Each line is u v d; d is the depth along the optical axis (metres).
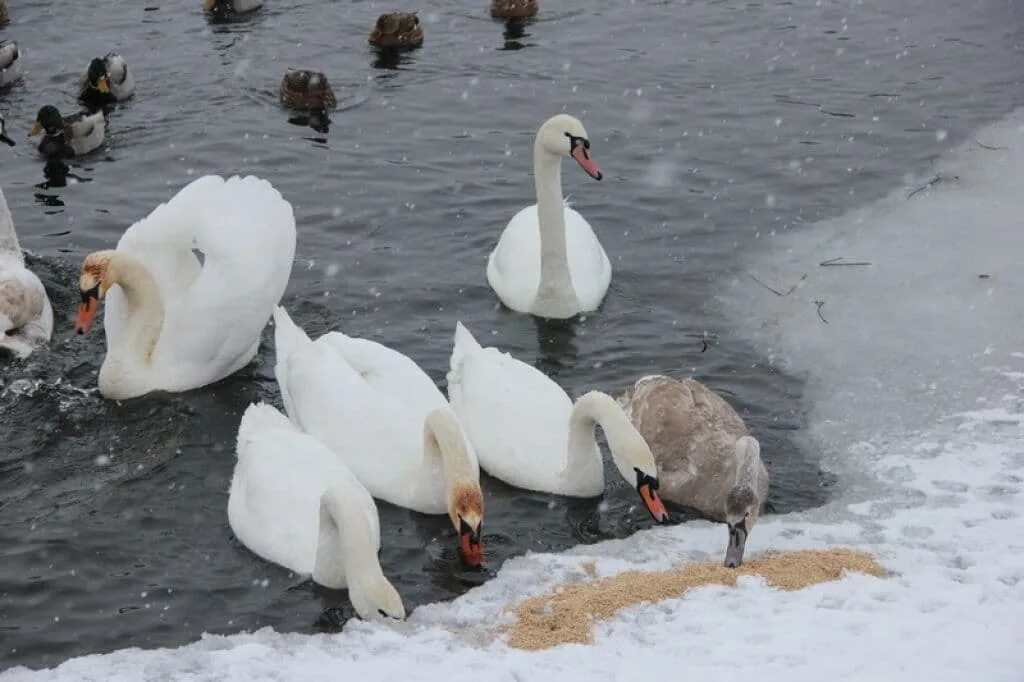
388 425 13.23
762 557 11.58
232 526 12.59
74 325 16.27
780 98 22.98
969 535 11.81
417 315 16.53
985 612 10.16
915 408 14.41
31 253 17.86
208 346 14.80
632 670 9.58
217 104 22.88
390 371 13.70
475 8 27.28
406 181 20.06
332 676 9.84
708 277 17.55
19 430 14.19
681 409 13.24
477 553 11.79
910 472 13.15
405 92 23.36
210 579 11.93
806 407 14.55
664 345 15.92
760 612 10.45
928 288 17.11
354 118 22.31
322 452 12.72
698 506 12.91
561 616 10.67
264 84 23.66
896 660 9.45
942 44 25.16
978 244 18.20
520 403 13.62
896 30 25.88
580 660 9.88
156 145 21.39
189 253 15.51
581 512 12.97
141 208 19.33
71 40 25.67
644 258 18.05
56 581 11.86
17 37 25.73
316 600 11.65
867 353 15.62
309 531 12.09
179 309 14.85
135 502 13.06
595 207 19.39
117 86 22.94
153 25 26.39
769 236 18.61
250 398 14.91
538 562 11.91
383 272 17.53
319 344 14.02
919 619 10.11
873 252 18.09
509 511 12.98
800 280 17.44
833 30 25.92
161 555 12.27
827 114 22.36
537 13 26.95
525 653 10.08
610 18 26.69
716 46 25.25
